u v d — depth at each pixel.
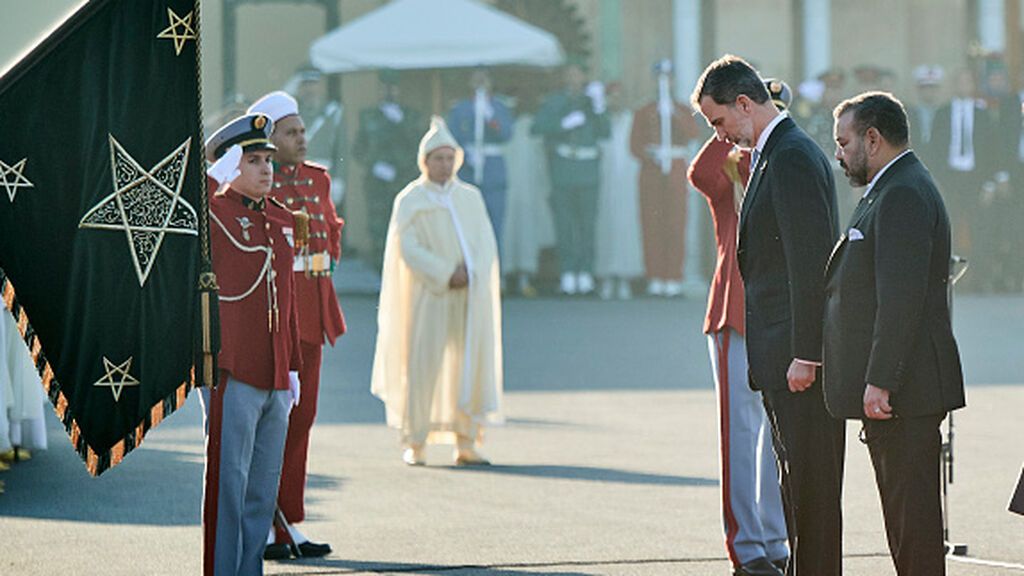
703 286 62.88
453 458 30.52
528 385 39.34
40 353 16.66
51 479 27.92
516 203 61.69
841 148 17.48
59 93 16.69
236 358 18.73
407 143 61.84
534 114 66.06
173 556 22.22
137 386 16.88
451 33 60.25
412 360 29.75
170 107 16.92
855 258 17.28
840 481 18.27
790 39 71.25
